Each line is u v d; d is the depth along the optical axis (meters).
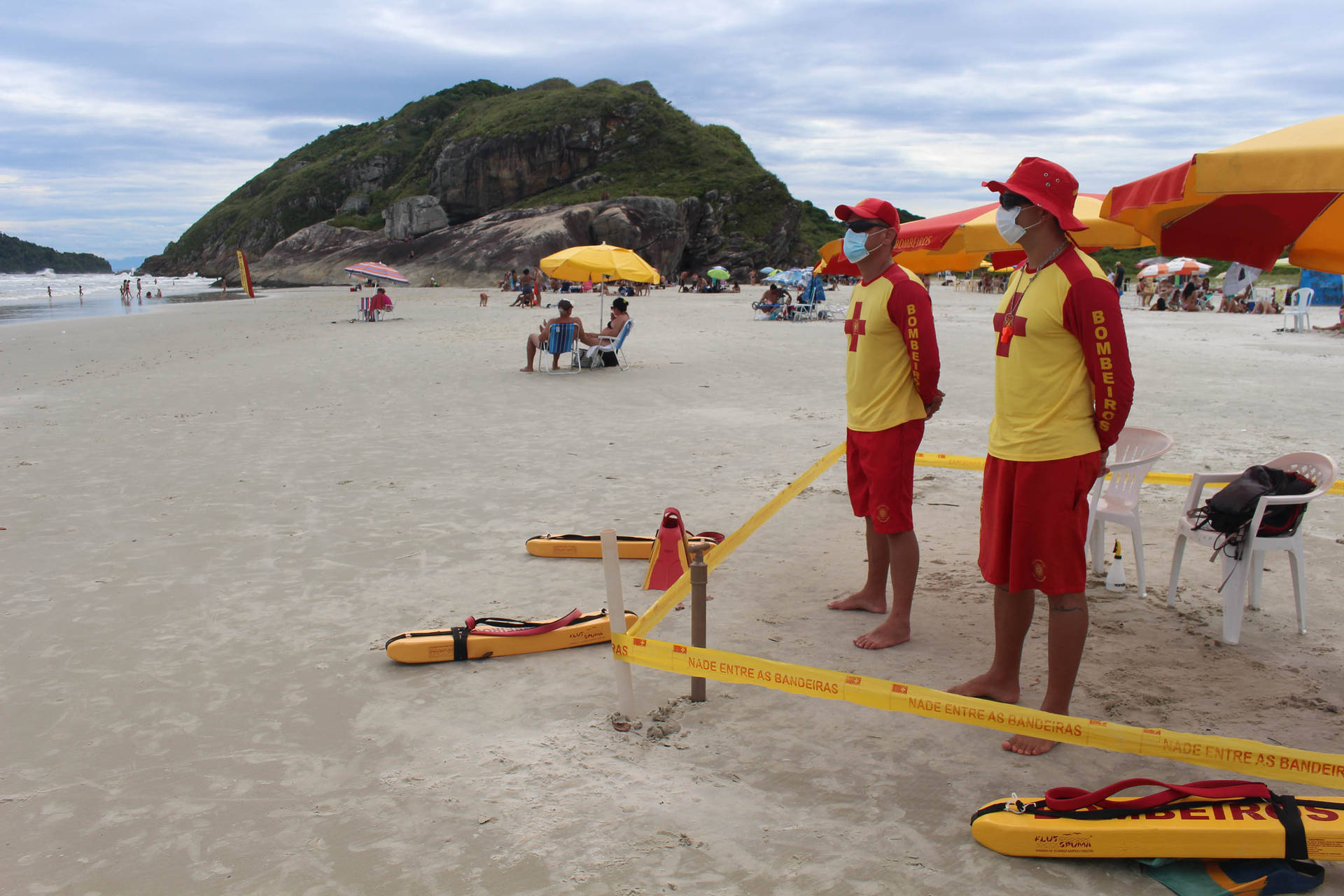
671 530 5.12
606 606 4.84
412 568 5.50
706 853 2.74
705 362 16.23
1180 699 3.68
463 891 2.57
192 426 10.45
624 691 3.57
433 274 69.94
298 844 2.82
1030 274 3.39
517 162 84.56
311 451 8.98
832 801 3.03
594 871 2.65
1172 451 8.45
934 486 7.40
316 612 4.81
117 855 2.78
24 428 10.47
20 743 3.48
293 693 3.89
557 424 10.34
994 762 3.28
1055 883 2.61
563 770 3.24
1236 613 4.21
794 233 82.88
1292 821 2.61
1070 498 3.29
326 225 87.25
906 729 3.54
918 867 2.67
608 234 69.94
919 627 4.54
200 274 115.44
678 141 85.94
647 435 9.64
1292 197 3.61
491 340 21.22
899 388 4.17
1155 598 4.87
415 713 3.71
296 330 26.00
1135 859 2.66
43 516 6.72
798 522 6.48
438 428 10.10
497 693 3.89
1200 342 20.06
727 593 5.06
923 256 5.63
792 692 3.55
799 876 2.62
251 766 3.30
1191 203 3.74
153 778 3.23
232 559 5.69
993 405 11.34
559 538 5.77
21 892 2.61
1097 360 3.14
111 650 4.34
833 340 20.66
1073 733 2.90
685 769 3.24
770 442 9.21
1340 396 11.79
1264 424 9.75
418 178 102.75
